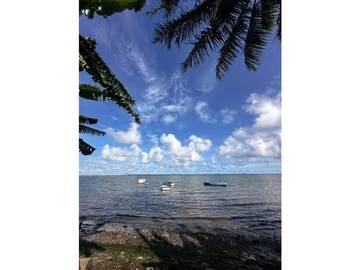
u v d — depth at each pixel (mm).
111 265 4766
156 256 5445
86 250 5840
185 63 5195
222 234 8430
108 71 2975
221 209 16172
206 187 35406
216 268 4938
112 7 1749
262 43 4473
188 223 10789
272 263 5340
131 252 5707
